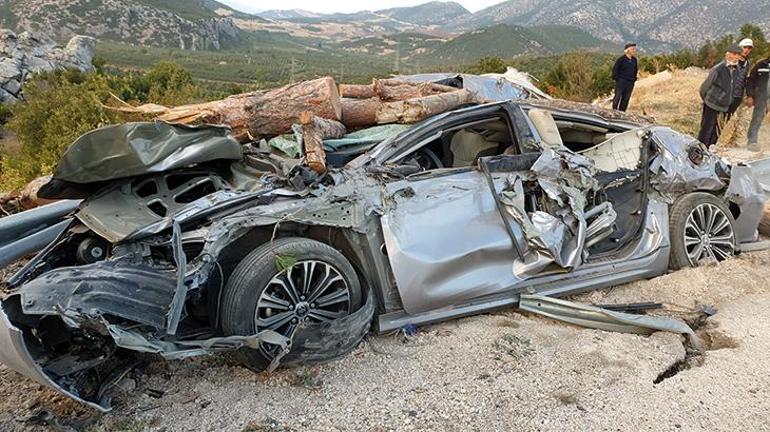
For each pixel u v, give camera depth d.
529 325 4.01
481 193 3.94
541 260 3.99
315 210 3.46
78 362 2.92
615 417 3.05
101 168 3.54
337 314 3.52
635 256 4.60
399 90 5.38
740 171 5.23
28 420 3.05
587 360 3.57
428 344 3.73
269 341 3.09
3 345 2.68
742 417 3.04
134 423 3.00
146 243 3.22
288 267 3.28
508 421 3.02
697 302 4.39
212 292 3.43
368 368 3.48
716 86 9.23
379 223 3.63
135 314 2.86
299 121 4.67
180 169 3.78
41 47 69.50
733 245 5.10
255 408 3.12
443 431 2.94
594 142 5.21
